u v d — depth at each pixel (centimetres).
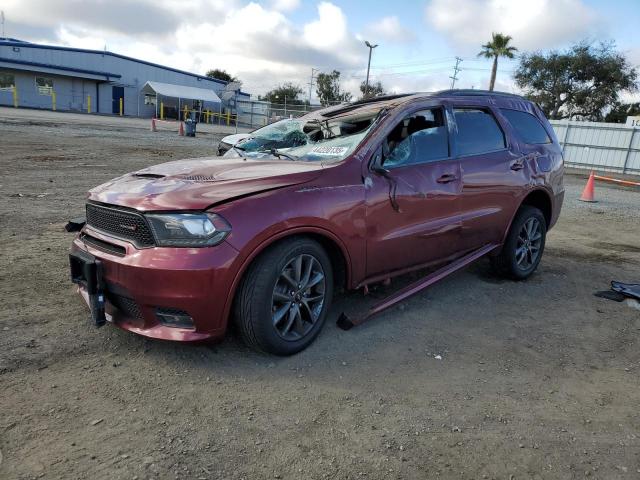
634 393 316
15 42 4184
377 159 373
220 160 401
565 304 468
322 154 383
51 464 225
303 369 321
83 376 297
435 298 460
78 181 930
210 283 290
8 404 266
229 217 296
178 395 285
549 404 299
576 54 4472
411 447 253
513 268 505
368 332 379
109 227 324
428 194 400
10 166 1042
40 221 632
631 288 500
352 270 359
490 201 459
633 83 4462
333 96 8050
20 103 4259
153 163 1249
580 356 364
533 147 518
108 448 238
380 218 367
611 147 2305
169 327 302
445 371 330
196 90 4956
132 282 296
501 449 255
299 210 318
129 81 4888
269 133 481
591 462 249
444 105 439
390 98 439
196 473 226
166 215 295
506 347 371
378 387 306
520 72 4775
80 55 4556
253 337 314
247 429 259
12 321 356
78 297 405
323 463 238
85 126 2330
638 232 867
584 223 929
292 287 326
